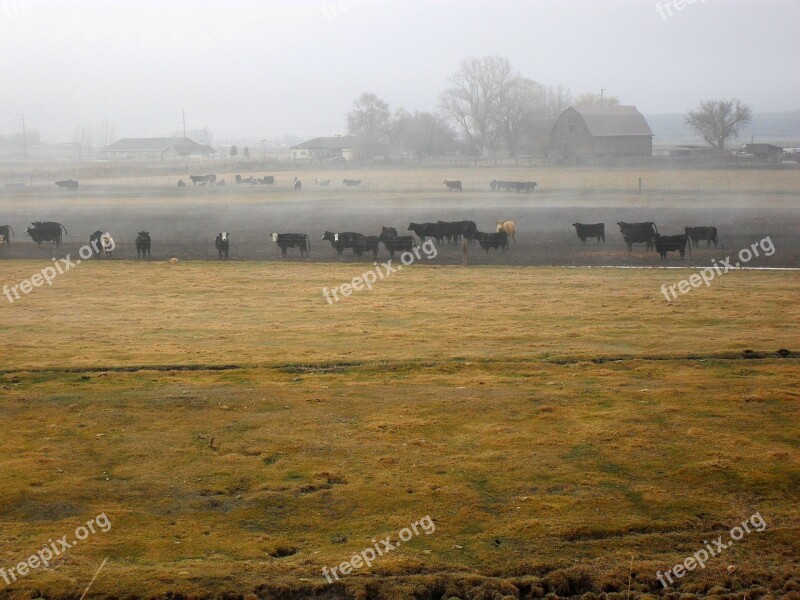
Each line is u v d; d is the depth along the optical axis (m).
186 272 38.12
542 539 11.73
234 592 10.48
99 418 16.75
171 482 13.62
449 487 13.38
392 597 10.45
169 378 19.89
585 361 21.36
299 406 17.62
